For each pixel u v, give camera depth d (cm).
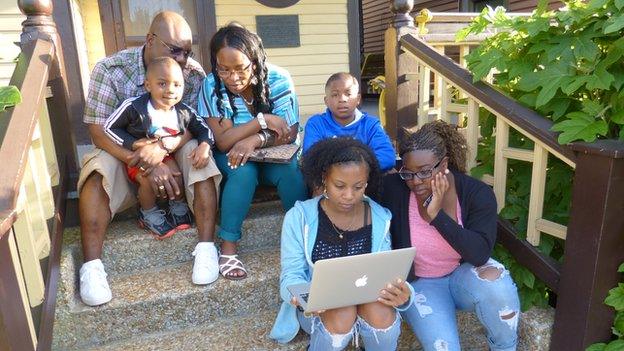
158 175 199
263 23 495
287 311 180
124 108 198
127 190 210
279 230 243
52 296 172
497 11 227
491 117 232
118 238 215
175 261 225
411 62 276
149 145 198
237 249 237
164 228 219
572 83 178
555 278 187
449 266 188
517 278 205
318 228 173
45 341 157
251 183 209
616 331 177
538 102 184
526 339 194
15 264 136
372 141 221
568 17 186
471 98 223
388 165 219
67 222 228
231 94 221
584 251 172
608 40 188
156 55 214
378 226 175
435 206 170
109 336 191
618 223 167
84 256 199
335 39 525
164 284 203
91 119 209
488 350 212
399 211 186
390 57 279
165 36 211
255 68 214
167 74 194
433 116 280
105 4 441
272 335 183
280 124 219
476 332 215
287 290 163
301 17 508
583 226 172
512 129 219
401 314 186
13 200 128
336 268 141
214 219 212
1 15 381
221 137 215
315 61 522
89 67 493
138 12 452
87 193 198
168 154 208
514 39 217
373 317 161
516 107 198
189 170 206
